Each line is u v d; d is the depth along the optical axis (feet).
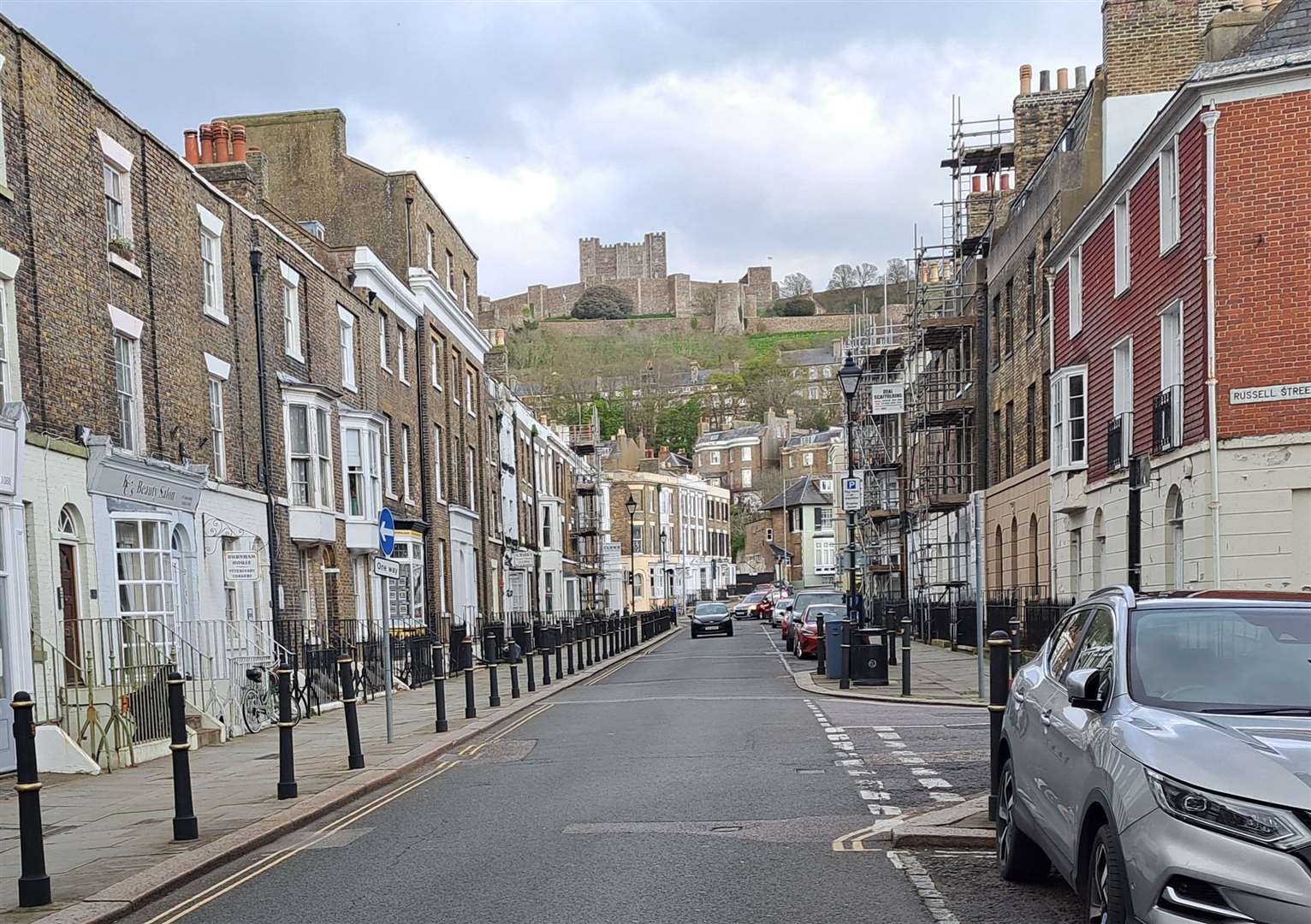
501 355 183.62
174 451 61.62
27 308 47.85
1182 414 64.59
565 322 599.57
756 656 119.96
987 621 107.45
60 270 50.70
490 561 148.15
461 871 26.81
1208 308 60.49
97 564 51.39
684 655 128.16
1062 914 21.89
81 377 52.13
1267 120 59.88
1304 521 58.39
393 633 94.53
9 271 46.37
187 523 61.77
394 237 116.16
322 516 81.97
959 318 124.67
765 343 591.37
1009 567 111.65
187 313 64.54
